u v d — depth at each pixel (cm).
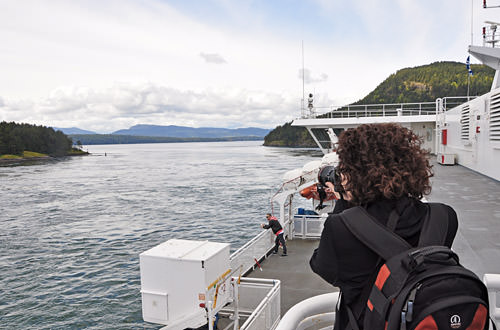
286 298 920
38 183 6962
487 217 798
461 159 2088
